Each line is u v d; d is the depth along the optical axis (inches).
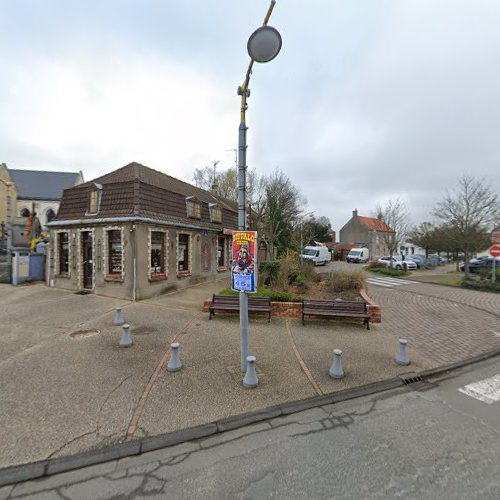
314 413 138.9
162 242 442.3
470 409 144.6
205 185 1285.7
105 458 107.1
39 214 1266.0
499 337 257.3
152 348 211.6
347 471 101.7
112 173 488.4
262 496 90.7
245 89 172.2
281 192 1128.2
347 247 1825.8
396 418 135.6
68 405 137.8
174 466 104.4
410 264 1056.8
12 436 115.9
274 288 398.3
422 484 96.2
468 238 634.8
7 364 181.2
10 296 394.6
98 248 410.6
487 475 100.5
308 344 227.8
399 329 276.4
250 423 130.0
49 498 90.9
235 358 196.1
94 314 305.4
